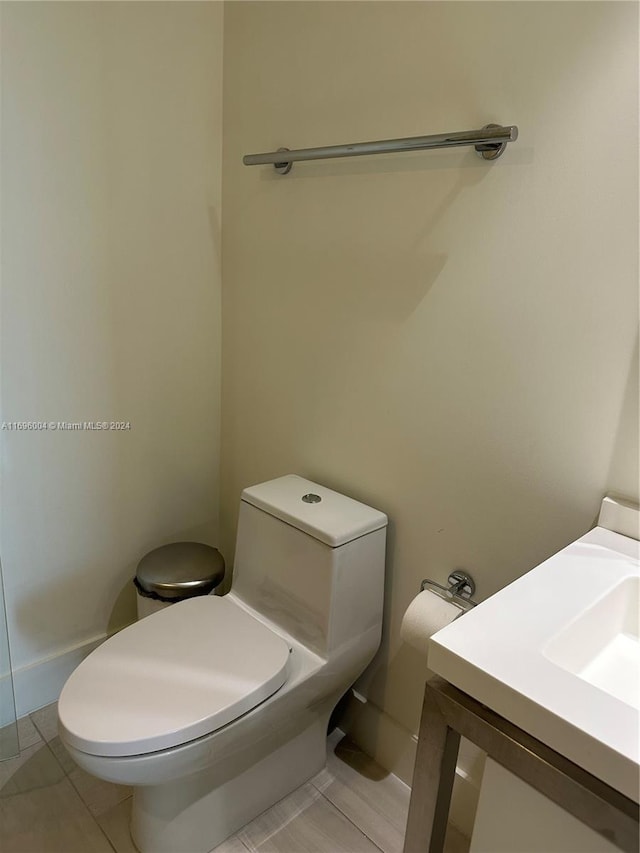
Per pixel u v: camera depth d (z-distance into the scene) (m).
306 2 1.38
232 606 1.46
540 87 1.02
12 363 1.44
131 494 1.77
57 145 1.40
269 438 1.75
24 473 1.53
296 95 1.46
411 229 1.27
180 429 1.84
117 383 1.65
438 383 1.28
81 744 1.06
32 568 1.61
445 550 1.34
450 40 1.14
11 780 1.49
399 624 1.48
